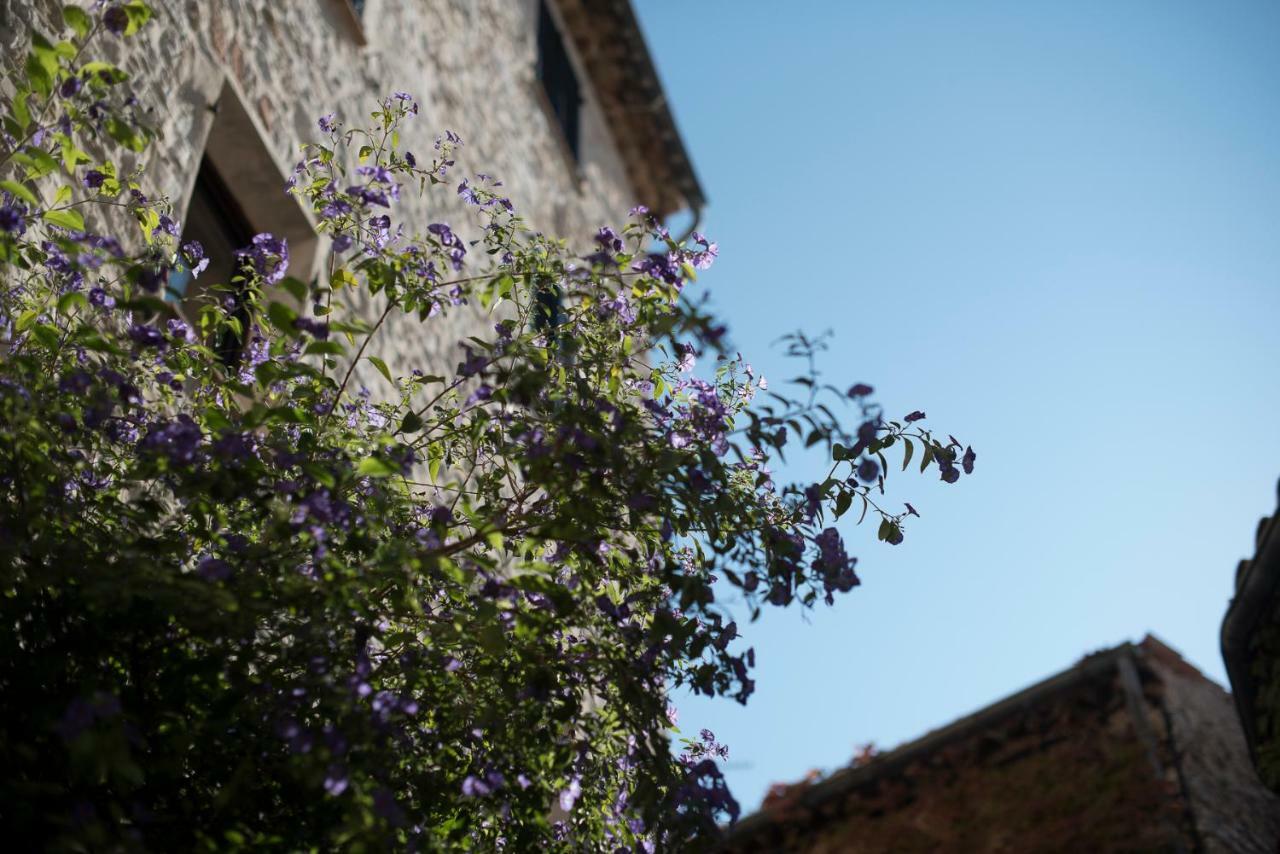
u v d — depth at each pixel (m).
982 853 7.49
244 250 3.20
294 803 2.63
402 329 5.71
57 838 2.20
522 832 2.82
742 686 2.76
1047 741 7.77
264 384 2.61
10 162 3.23
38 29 3.59
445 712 2.77
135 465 2.85
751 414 2.70
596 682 2.80
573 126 10.09
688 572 2.96
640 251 3.09
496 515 2.84
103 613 2.51
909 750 8.22
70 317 2.84
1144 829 6.95
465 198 3.26
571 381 2.91
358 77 6.04
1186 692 7.84
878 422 2.65
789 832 8.42
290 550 2.71
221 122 4.71
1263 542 5.60
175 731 2.53
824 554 2.75
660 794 2.73
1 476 2.57
